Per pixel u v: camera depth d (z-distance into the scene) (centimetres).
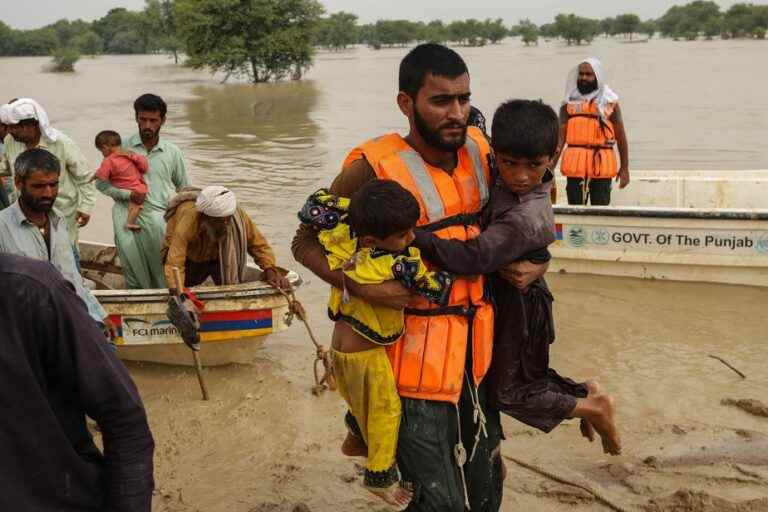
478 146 344
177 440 550
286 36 4047
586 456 520
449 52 321
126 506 245
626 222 850
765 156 1530
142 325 638
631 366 651
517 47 12050
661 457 514
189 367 666
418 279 315
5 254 231
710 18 13112
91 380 236
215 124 2334
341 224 328
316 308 795
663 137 1773
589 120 905
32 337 227
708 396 596
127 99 3447
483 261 322
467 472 356
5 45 14175
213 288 614
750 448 523
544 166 325
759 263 819
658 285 847
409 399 335
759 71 3806
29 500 229
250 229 635
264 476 506
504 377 360
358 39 16225
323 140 1950
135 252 688
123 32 14475
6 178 882
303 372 654
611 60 5341
